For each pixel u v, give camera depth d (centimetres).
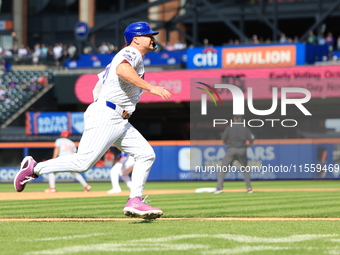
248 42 7419
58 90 6900
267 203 2377
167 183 5269
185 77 6375
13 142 6072
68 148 3525
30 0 10550
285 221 1595
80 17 10281
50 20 10481
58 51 8338
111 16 10275
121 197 2980
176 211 1962
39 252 1020
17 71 7769
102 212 1953
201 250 1044
